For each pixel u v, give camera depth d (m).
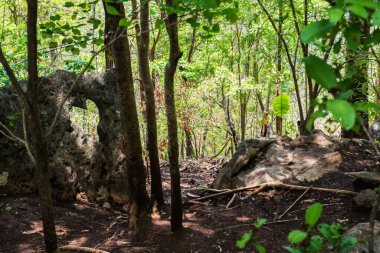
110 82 5.68
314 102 1.35
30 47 2.54
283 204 4.70
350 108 1.06
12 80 2.50
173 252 3.99
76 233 4.64
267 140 5.94
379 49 4.59
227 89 10.80
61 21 8.78
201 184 6.63
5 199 5.18
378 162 5.32
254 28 10.42
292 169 5.32
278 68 10.11
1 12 9.66
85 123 11.34
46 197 2.71
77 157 5.55
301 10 8.15
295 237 1.35
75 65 6.91
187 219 4.59
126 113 4.49
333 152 5.45
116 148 5.64
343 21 1.53
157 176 4.92
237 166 5.62
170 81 3.96
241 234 4.08
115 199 5.61
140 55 4.80
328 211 4.24
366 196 4.08
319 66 1.23
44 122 5.39
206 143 19.92
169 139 4.11
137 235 4.40
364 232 3.29
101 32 3.08
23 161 5.38
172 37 3.79
